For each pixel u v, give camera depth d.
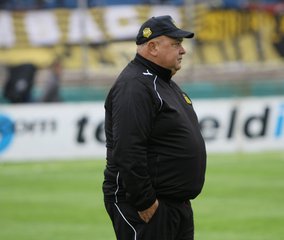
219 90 63.28
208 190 37.53
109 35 69.00
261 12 72.94
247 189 37.81
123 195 15.52
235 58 70.00
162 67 15.38
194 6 70.00
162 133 15.18
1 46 67.50
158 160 15.23
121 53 68.19
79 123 50.81
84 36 64.69
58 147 50.56
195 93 63.44
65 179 42.31
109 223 30.45
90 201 35.34
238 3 72.50
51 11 69.62
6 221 30.97
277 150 53.50
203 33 69.75
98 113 51.09
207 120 52.50
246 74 67.00
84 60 64.31
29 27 69.06
